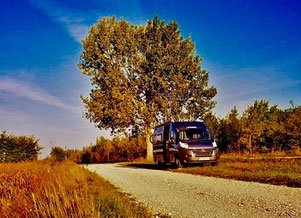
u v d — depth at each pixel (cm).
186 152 1645
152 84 3114
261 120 2611
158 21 3278
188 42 3412
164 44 3300
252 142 2602
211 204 668
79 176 1025
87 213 528
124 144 4197
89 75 3228
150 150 3259
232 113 2797
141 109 3100
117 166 2389
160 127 2097
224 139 2823
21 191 764
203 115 3656
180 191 881
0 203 661
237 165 1484
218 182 1030
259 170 1242
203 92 3756
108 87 3086
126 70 3216
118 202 641
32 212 566
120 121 3069
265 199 682
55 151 3300
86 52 3188
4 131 2639
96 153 4722
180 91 3225
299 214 532
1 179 918
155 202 724
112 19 3228
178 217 567
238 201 681
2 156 2542
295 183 868
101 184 1051
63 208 560
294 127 2297
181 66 3288
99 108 3080
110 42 3195
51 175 1014
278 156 2056
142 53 3259
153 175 1417
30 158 2677
